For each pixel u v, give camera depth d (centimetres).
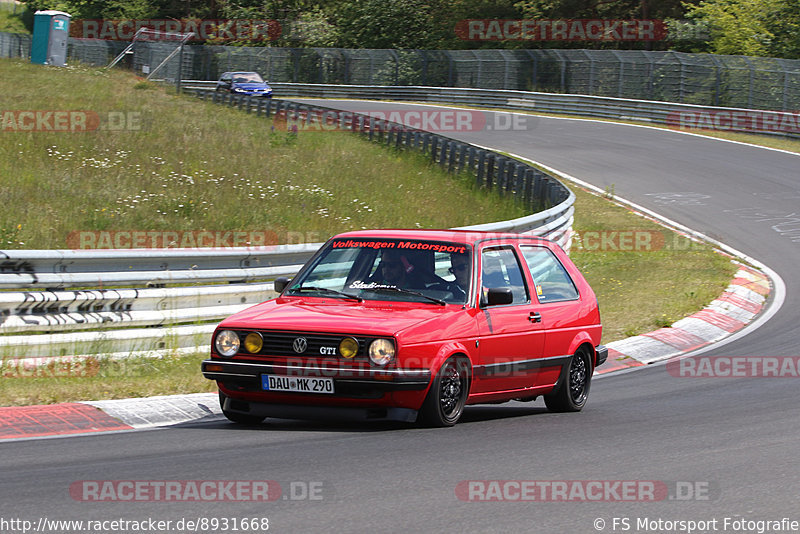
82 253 2473
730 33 12600
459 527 1127
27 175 4834
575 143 8856
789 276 4406
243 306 2800
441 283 1844
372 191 5756
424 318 1731
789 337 3117
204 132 7050
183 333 2575
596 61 11444
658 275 4331
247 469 1388
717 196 6488
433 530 1111
